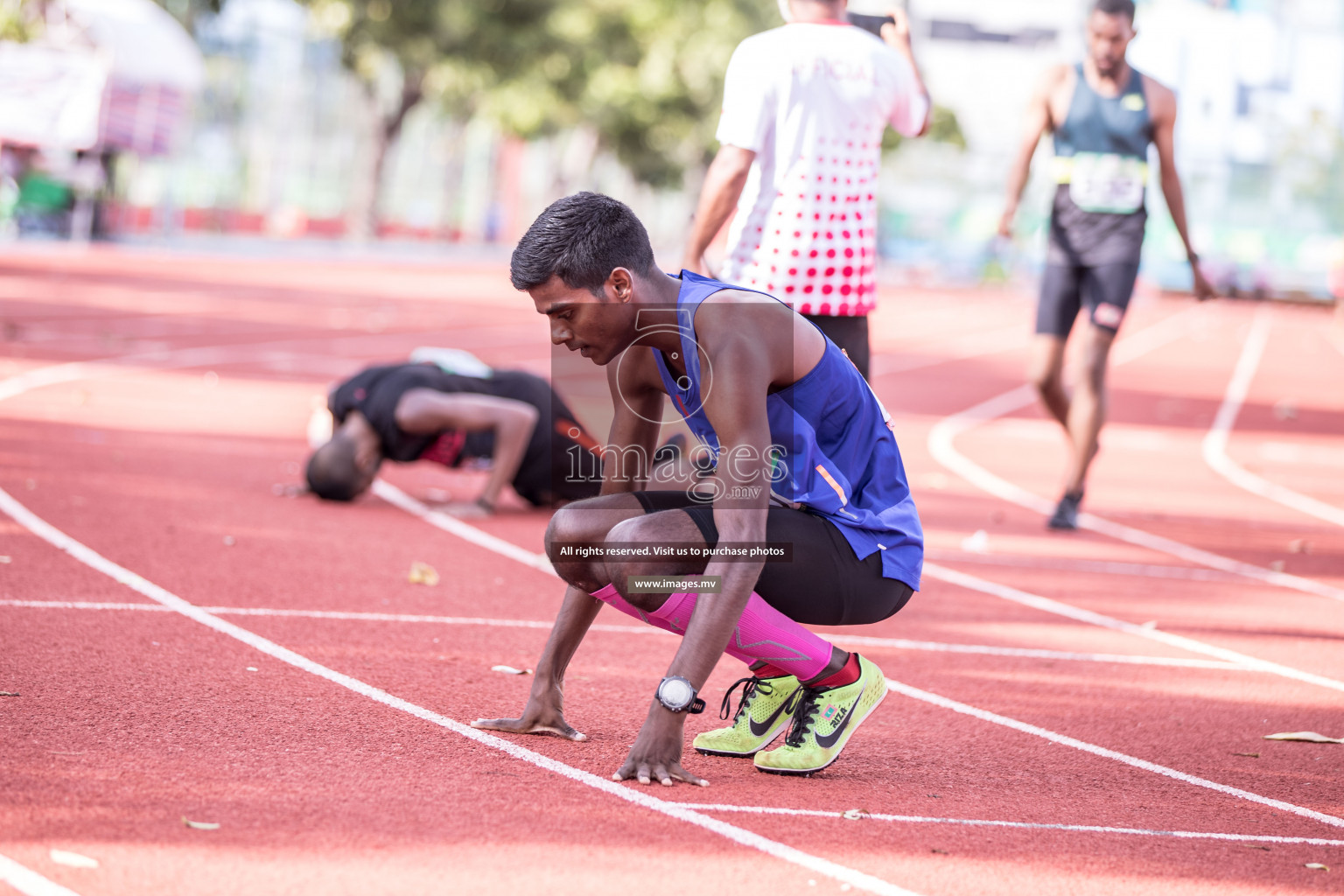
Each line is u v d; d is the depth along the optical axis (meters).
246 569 19.09
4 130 78.56
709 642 11.05
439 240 162.12
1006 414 49.34
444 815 10.39
